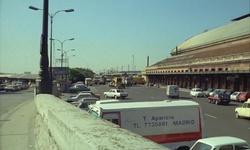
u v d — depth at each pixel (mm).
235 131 22391
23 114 18859
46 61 19703
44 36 19672
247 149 10852
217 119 29656
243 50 75250
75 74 145875
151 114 14500
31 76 170000
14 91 77375
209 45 119125
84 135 3885
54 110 7375
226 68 72188
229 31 112125
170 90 60844
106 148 3111
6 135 12211
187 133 14938
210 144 10922
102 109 13953
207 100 55594
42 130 10086
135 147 3084
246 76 62875
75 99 37281
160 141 14539
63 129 5473
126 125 14109
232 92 56375
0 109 23781
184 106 15008
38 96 15906
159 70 134625
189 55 121375
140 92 78812
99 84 148000
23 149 9914
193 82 93375
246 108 29609
